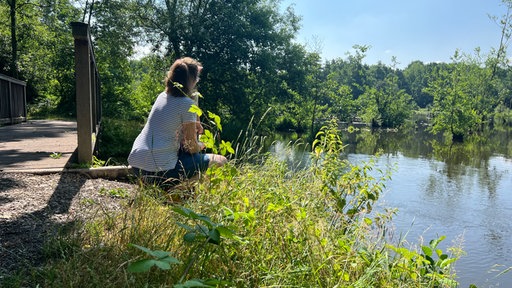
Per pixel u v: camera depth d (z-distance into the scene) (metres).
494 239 6.98
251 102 24.44
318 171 3.84
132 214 2.39
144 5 23.30
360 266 2.45
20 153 5.63
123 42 23.56
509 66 31.56
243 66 24.20
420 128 36.72
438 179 11.93
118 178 4.65
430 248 2.84
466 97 27.44
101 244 2.18
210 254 1.92
